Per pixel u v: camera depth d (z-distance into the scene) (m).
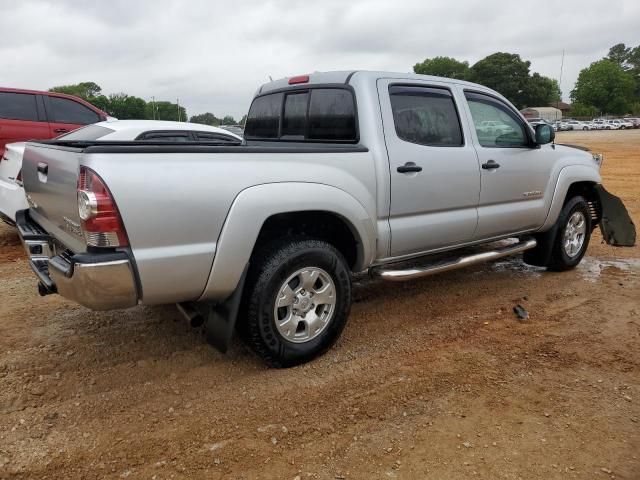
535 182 5.18
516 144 5.08
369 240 3.85
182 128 7.57
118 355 3.75
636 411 3.11
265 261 3.36
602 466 2.63
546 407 3.15
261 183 3.23
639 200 10.43
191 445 2.79
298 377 3.48
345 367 3.63
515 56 90.88
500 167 4.78
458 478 2.54
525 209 5.12
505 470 2.60
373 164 3.83
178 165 2.94
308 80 4.42
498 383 3.42
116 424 2.96
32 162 3.77
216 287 3.15
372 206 3.83
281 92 4.73
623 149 25.67
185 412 3.08
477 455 2.71
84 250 2.96
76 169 2.86
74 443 2.79
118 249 2.81
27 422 2.95
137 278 2.88
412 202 4.10
